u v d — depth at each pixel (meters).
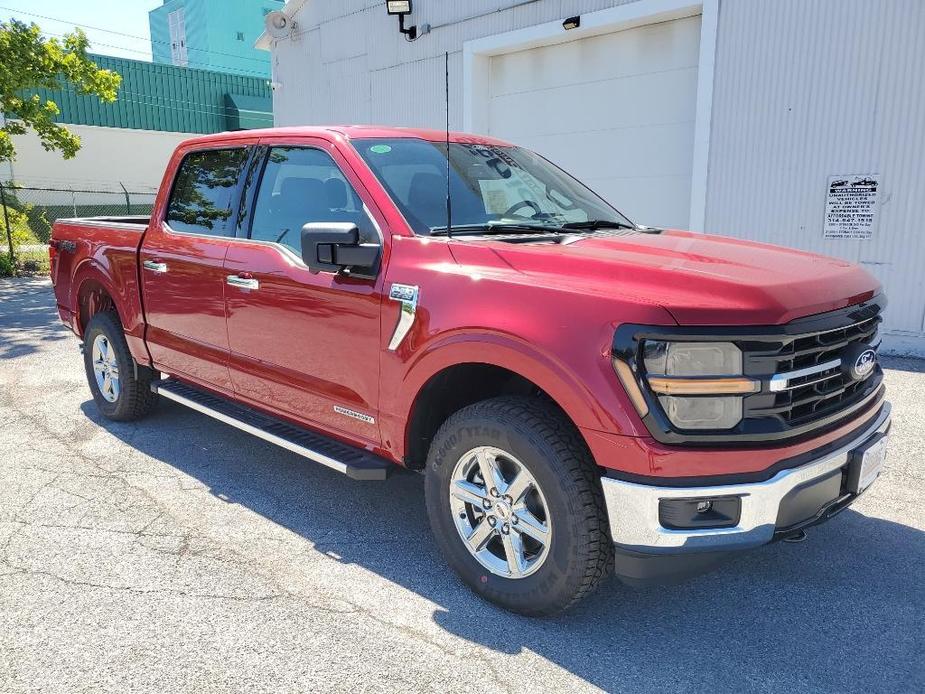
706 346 2.38
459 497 2.99
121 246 4.79
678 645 2.71
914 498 4.02
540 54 10.51
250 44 51.38
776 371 2.44
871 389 2.96
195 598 2.99
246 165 4.06
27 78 14.66
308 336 3.47
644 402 2.38
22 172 28.00
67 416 5.44
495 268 2.84
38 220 23.53
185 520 3.72
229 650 2.65
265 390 3.85
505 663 2.59
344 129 3.70
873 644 2.73
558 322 2.54
